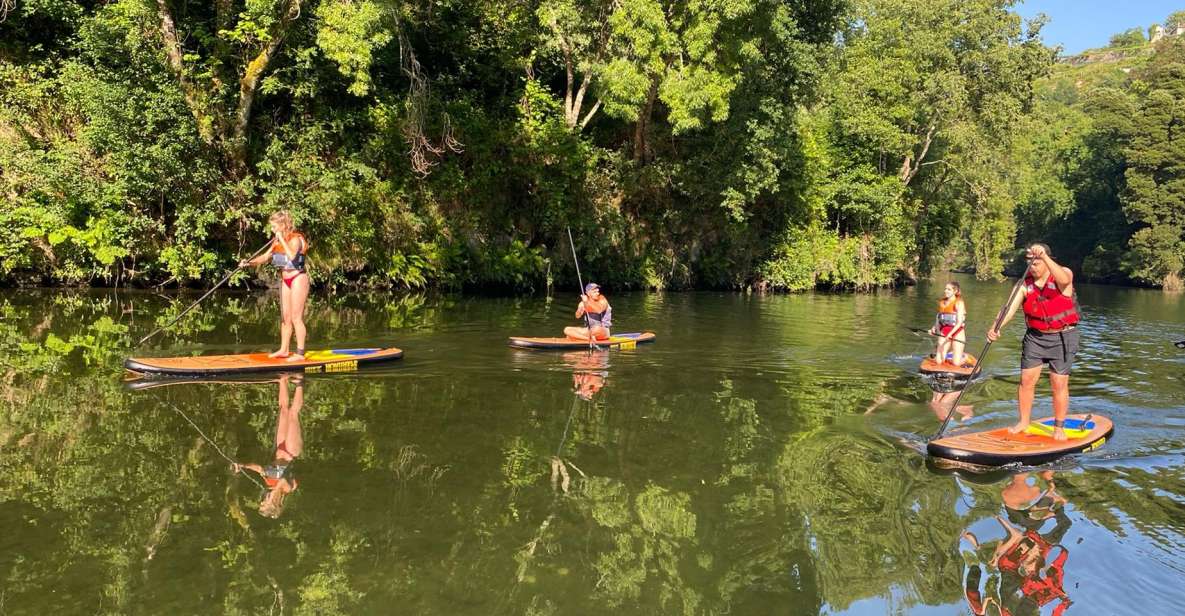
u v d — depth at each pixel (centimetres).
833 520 471
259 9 1437
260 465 518
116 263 1499
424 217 1875
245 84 1552
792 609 362
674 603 363
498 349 1027
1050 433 656
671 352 1085
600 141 2427
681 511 477
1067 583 395
